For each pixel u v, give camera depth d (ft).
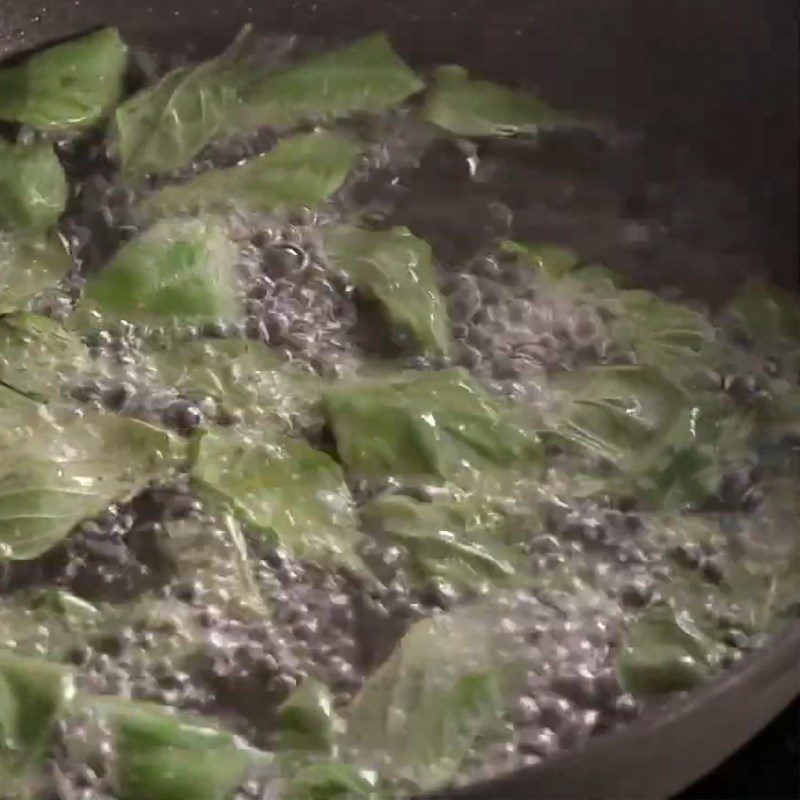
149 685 1.72
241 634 1.74
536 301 1.92
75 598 1.75
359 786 1.65
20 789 1.67
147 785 1.67
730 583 1.76
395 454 1.81
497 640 1.73
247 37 2.07
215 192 1.98
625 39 2.01
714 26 1.96
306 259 1.94
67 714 1.69
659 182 2.01
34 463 1.79
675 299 1.94
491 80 2.07
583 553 1.78
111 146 2.02
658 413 1.83
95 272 1.94
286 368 1.87
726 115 2.02
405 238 1.94
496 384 1.86
